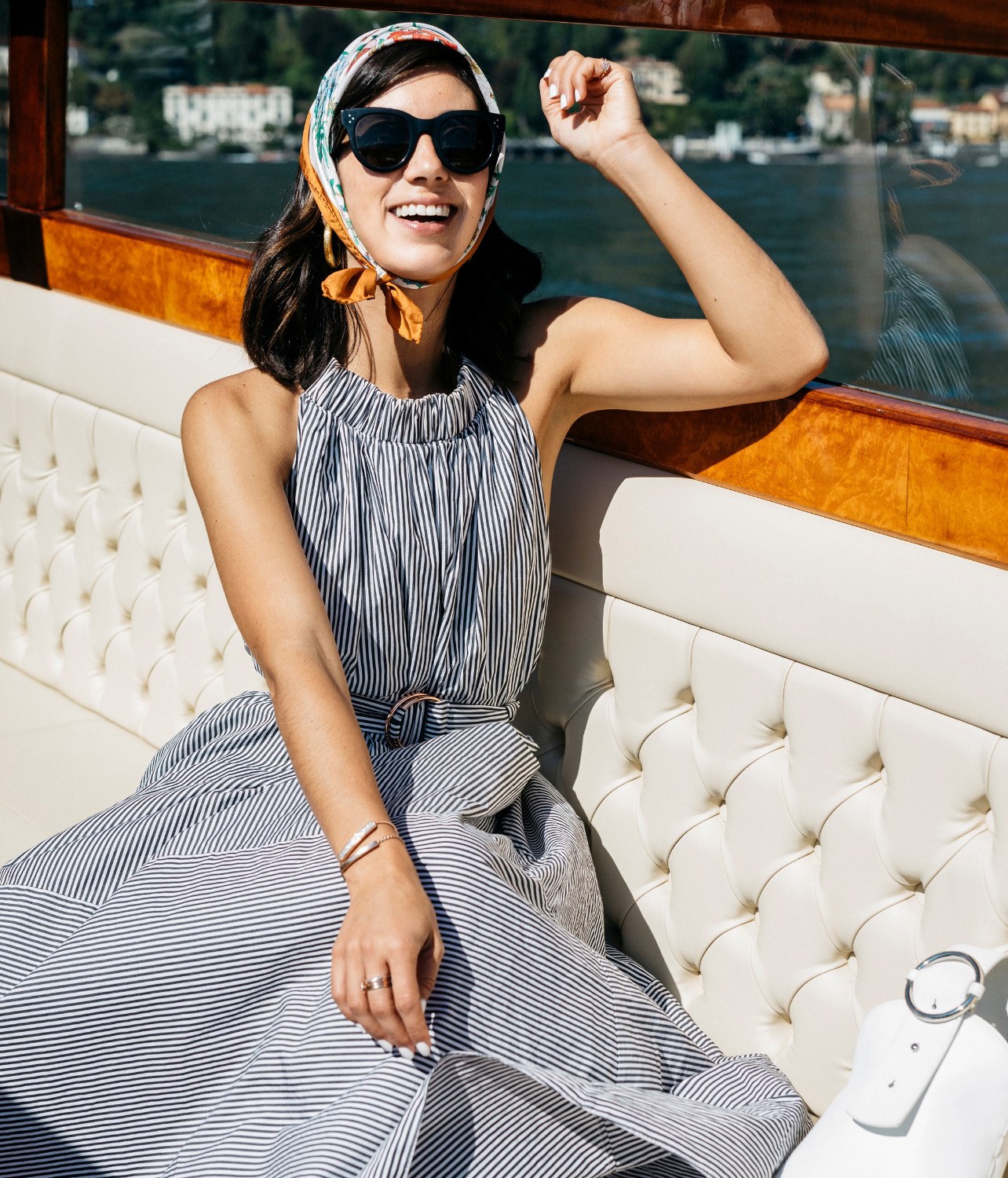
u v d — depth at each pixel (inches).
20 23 89.2
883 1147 43.8
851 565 54.1
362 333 60.3
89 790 78.2
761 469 58.0
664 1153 49.1
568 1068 48.8
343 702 51.8
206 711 70.4
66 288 90.0
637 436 62.7
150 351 82.0
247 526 55.4
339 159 56.9
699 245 56.7
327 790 49.2
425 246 56.3
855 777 55.0
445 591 59.1
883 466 53.7
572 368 63.1
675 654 61.0
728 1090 52.5
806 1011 57.6
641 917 64.7
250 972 49.0
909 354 68.2
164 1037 49.4
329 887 48.9
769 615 56.6
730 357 57.1
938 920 52.6
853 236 76.5
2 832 73.0
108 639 87.9
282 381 60.1
